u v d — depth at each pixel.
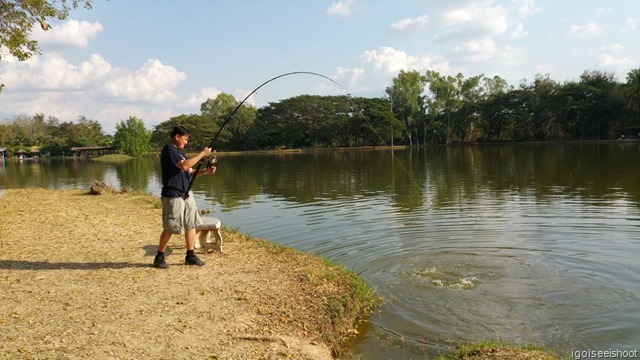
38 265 6.99
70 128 109.81
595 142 64.56
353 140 87.38
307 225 12.85
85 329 4.78
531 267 8.46
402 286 7.64
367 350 5.47
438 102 79.25
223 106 90.56
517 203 15.06
